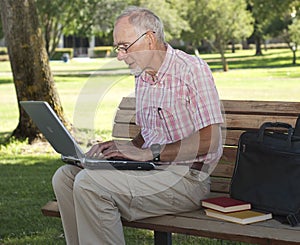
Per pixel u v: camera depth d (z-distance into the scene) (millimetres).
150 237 5422
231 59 46625
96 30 31547
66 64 45438
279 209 3586
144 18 3783
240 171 3818
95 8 30469
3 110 16797
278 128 4262
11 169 8578
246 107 4473
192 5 34844
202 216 3760
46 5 30156
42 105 3711
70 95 21250
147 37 3787
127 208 3750
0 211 6348
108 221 3668
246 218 3561
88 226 3705
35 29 10312
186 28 34219
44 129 3936
